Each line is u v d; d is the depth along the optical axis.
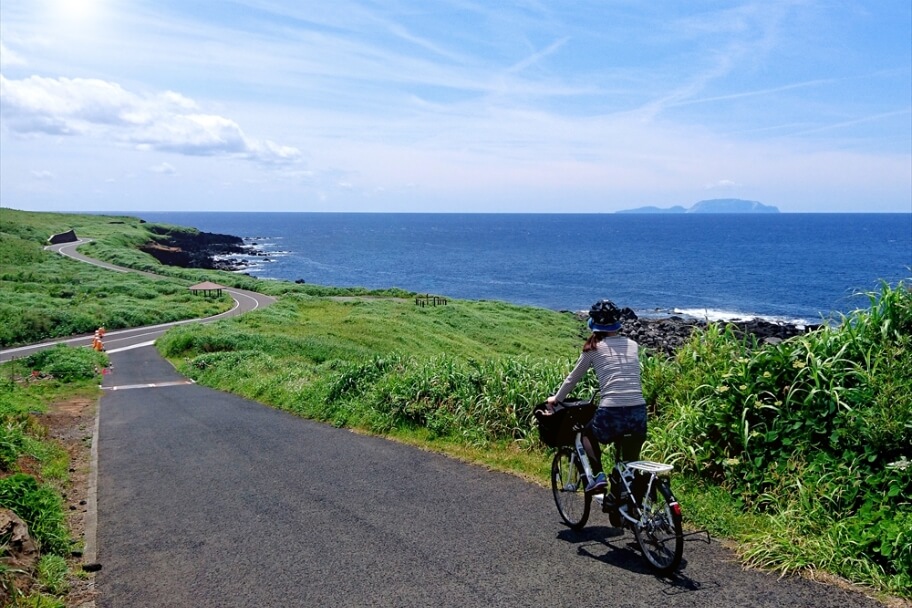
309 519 6.18
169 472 8.47
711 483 6.02
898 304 5.96
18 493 5.68
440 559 5.01
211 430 11.56
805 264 112.38
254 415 13.13
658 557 4.59
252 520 6.25
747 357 6.70
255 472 8.19
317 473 7.93
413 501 6.56
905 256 125.12
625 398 4.72
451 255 152.38
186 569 5.11
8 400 13.87
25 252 81.94
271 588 4.67
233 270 116.62
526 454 8.00
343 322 47.94
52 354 26.47
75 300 53.81
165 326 48.47
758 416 5.93
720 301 72.19
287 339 35.59
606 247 173.12
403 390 10.46
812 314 61.97
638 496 4.74
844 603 3.95
